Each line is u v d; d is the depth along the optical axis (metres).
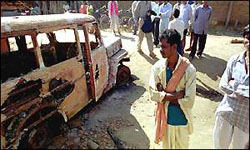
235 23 16.12
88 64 4.95
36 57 3.77
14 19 3.65
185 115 3.22
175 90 3.14
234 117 3.28
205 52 9.41
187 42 10.56
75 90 4.59
